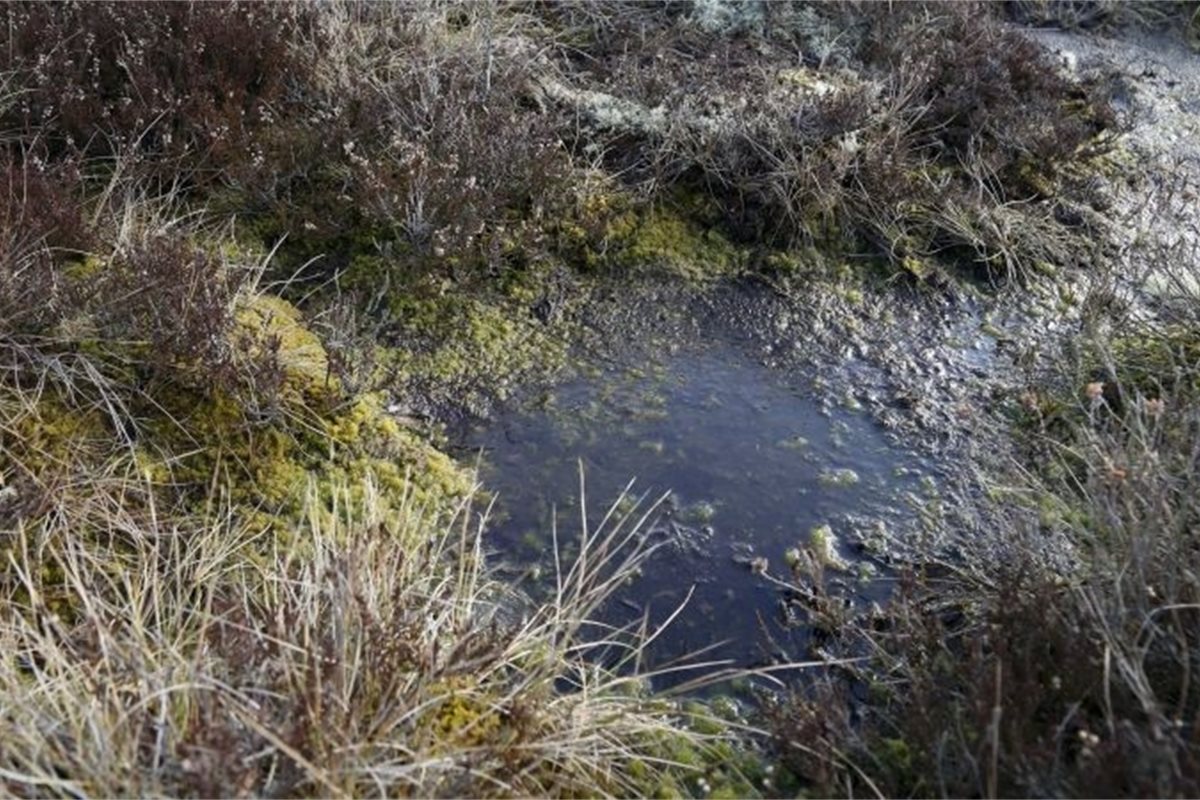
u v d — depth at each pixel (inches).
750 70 221.1
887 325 178.9
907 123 205.5
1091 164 209.5
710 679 126.0
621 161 201.0
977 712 108.1
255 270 177.0
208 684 105.7
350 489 145.2
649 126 201.2
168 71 196.7
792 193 193.5
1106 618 114.9
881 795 108.3
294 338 164.2
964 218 191.8
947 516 146.4
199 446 146.6
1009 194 200.8
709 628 133.7
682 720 123.5
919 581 133.6
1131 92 233.5
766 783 114.0
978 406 163.5
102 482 139.5
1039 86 217.2
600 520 146.3
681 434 158.9
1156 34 257.9
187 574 131.0
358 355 165.2
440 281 179.3
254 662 112.4
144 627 121.6
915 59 216.4
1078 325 177.9
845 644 130.6
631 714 120.2
